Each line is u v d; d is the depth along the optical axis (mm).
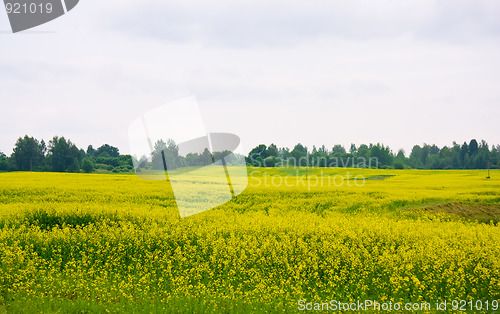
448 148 151625
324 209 27344
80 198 26016
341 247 13680
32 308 8977
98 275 12062
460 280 11258
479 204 28328
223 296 10391
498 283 10969
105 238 15047
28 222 18125
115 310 9328
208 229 16391
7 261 12016
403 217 24609
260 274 12078
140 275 12016
